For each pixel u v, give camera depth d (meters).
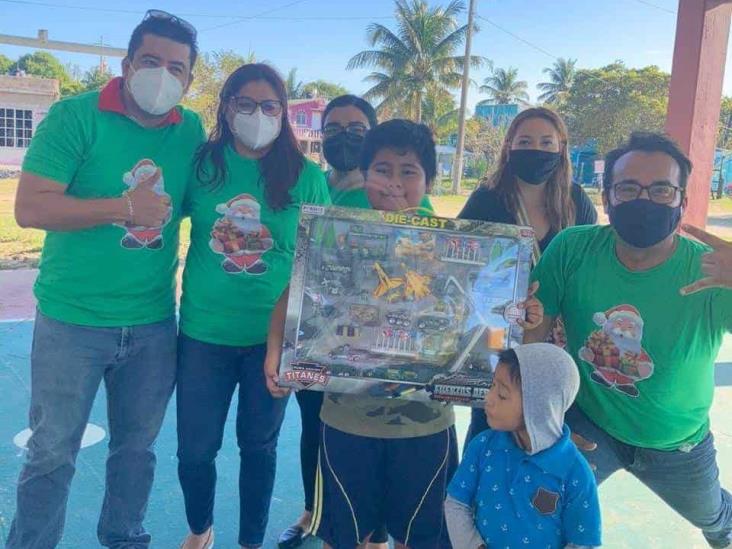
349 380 2.42
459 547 2.32
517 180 3.07
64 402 2.71
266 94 2.71
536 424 2.12
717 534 2.94
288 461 4.21
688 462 2.70
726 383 5.80
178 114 2.83
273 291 2.92
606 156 2.54
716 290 2.44
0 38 19.95
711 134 6.64
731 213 29.06
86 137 2.59
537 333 2.74
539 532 2.19
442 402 2.43
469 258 2.43
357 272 2.43
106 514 3.00
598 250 2.60
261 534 3.12
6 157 30.42
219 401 2.95
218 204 2.83
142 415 2.89
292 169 2.88
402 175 2.64
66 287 2.67
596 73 46.97
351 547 2.57
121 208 2.53
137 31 2.59
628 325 2.54
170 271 2.88
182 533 3.37
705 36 6.41
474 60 38.00
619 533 3.45
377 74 38.97
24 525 2.74
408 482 2.56
